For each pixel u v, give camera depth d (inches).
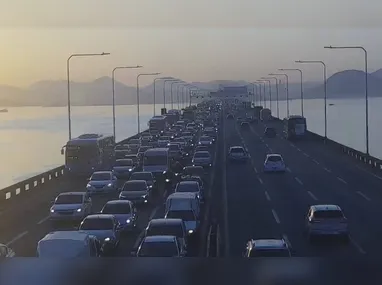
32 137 4955.7
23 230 1191.6
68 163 2102.6
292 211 1310.3
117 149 2815.0
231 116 6314.0
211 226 1079.0
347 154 2731.3
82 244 658.2
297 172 2121.1
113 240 928.9
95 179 1718.8
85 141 2117.4
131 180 1605.6
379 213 1285.7
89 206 1317.7
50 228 1212.5
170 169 2006.6
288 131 3518.7
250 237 1017.5
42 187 1895.9
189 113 5698.8
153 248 699.4
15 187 1637.6
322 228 967.0
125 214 1131.3
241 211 1317.7
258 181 1886.1
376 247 930.7
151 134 3715.6
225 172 2150.6
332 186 1750.7
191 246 962.7
